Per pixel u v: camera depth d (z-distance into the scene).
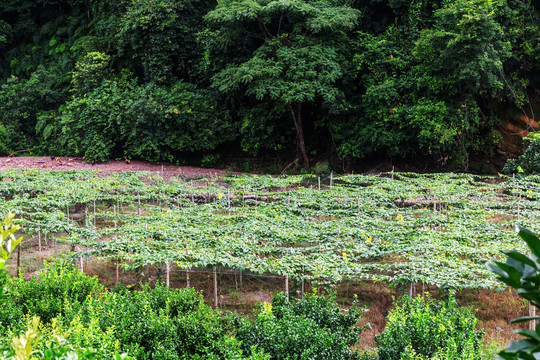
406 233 12.36
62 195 16.05
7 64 37.00
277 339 6.48
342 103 24.70
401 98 24.30
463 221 13.54
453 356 5.92
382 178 20.08
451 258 10.48
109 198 16.72
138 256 10.32
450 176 20.53
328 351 6.43
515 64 24.69
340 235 12.32
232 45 26.73
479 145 25.27
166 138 27.16
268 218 14.05
